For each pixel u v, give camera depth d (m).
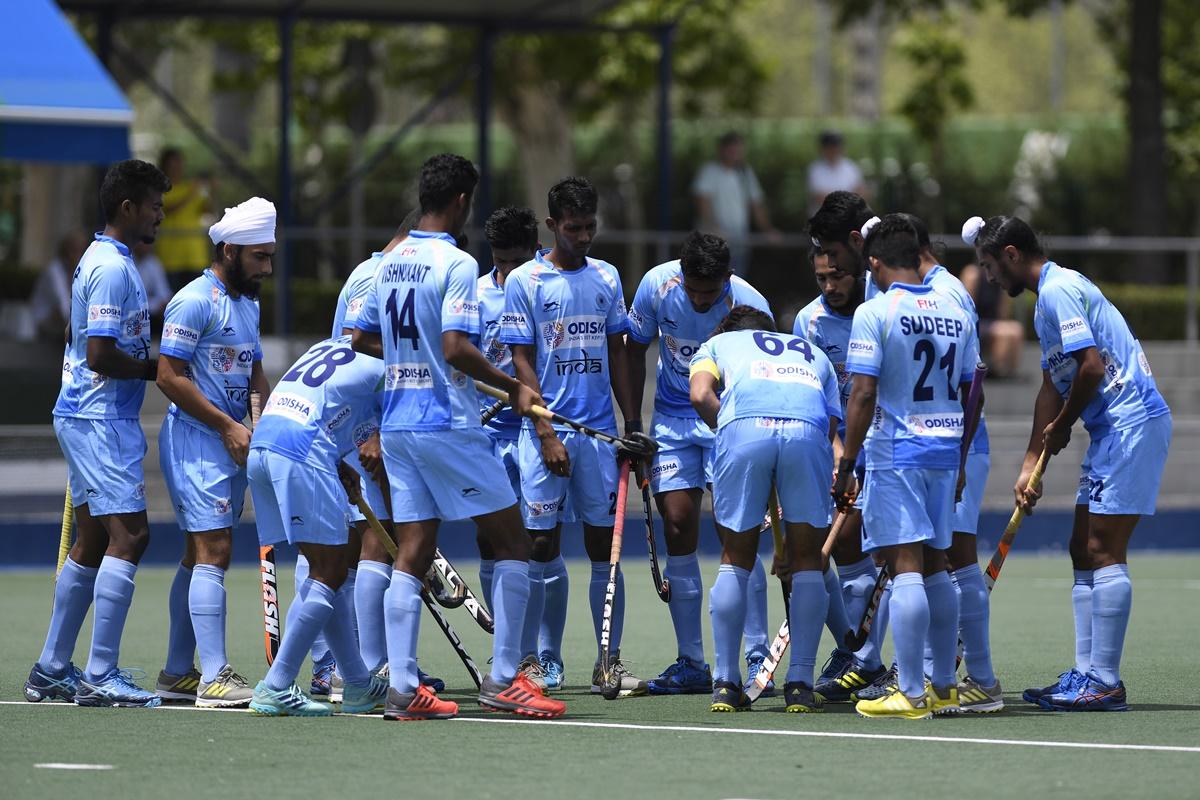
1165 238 79.69
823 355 29.48
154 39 94.88
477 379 27.17
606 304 31.92
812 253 31.36
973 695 28.33
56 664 29.50
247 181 71.94
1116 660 28.66
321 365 28.12
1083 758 24.02
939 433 27.45
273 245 29.52
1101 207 86.31
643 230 85.88
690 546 31.52
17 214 77.56
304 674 33.50
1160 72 79.44
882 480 27.48
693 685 31.06
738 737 25.75
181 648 29.70
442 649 37.44
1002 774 22.89
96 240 29.33
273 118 143.00
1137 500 28.50
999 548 29.61
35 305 60.34
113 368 28.66
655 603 46.66
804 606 28.34
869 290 30.47
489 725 26.86
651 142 99.19
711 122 103.88
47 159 53.62
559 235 31.59
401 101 139.12
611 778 22.59
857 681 30.27
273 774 22.83
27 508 56.09
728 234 67.94
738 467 28.11
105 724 26.89
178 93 166.50
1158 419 28.66
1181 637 39.12
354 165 93.62
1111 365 28.75
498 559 27.62
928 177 86.94
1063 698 28.66
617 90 96.56
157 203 29.42
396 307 27.05
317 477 27.53
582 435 31.78
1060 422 28.80
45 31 55.56
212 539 28.89
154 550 55.69
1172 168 89.12
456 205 27.39
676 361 31.92
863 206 30.59
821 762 23.70
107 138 54.28
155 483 56.56
